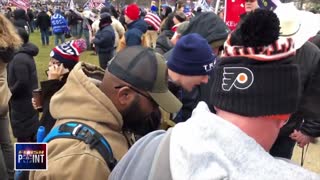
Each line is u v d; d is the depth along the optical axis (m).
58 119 1.51
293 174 0.81
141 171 1.03
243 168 0.81
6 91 3.42
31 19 24.72
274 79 0.87
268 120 0.90
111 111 1.46
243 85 0.88
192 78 2.61
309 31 1.67
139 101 1.51
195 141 0.88
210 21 3.11
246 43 0.88
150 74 1.50
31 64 4.16
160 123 1.90
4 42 3.12
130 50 1.56
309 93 2.66
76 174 1.30
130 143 1.58
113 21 10.12
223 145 0.84
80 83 1.49
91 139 1.37
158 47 4.35
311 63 2.61
